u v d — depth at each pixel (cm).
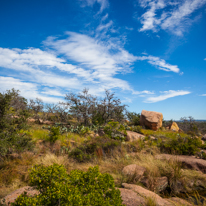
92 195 215
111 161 695
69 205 191
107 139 891
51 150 749
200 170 635
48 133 1007
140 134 1302
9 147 591
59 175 235
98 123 1752
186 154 838
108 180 247
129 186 435
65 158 661
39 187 224
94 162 670
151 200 336
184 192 502
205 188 525
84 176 243
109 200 232
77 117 1725
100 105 1814
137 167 578
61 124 1570
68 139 988
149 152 859
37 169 239
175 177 536
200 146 969
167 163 615
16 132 617
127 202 335
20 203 189
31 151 667
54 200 205
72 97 1727
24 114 667
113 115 1886
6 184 439
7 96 588
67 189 205
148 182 493
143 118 1955
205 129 2459
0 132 571
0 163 531
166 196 473
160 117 1962
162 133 1510
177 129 2183
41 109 1866
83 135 1222
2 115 587
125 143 938
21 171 498
